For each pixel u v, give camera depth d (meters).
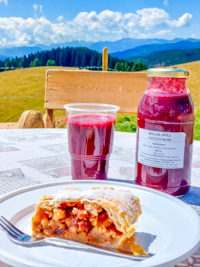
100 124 0.96
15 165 1.21
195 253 0.63
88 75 2.31
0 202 0.78
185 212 0.75
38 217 0.72
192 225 0.69
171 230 0.68
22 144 1.54
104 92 2.29
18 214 0.75
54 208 0.73
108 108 1.07
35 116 2.09
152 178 0.92
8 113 18.41
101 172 1.01
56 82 2.33
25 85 20.83
